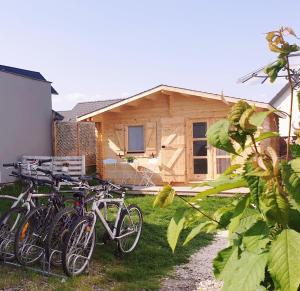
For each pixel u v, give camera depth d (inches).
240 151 53.4
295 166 48.3
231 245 58.0
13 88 632.4
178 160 582.6
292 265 44.9
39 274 221.1
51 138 709.9
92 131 757.3
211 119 565.3
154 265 254.2
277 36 54.4
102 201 253.3
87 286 211.2
